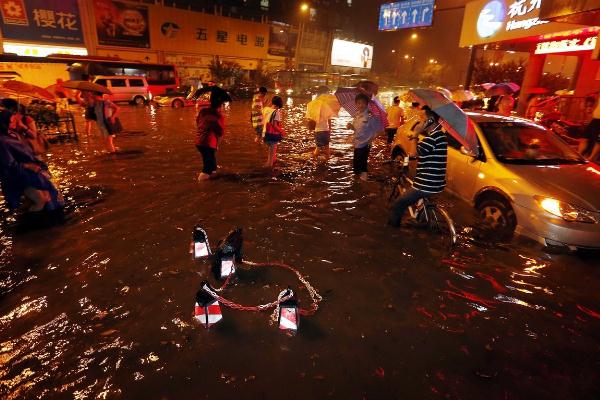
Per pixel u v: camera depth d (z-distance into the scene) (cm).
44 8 2364
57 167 770
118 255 406
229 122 1545
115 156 880
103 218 506
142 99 2172
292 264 400
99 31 2662
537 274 394
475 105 1138
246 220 511
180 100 2097
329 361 266
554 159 516
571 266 410
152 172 742
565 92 1455
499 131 549
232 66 3425
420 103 431
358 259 415
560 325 316
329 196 621
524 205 448
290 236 466
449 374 259
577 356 281
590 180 457
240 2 3897
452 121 395
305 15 4616
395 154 815
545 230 426
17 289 341
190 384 241
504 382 254
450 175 589
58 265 384
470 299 348
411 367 264
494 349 285
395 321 314
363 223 514
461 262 414
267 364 261
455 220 520
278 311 295
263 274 379
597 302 350
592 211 408
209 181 687
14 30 2270
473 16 1445
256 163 838
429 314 324
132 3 2802
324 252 429
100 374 248
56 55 2195
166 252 415
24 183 495
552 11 765
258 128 940
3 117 484
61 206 541
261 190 641
